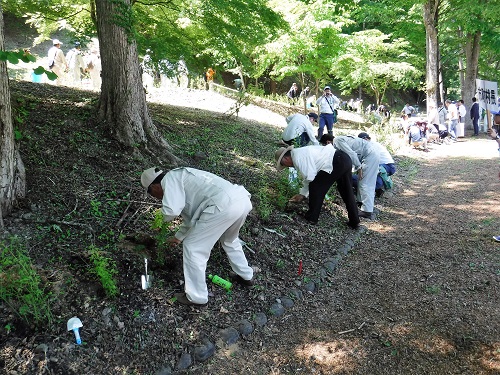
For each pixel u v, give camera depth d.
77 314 3.28
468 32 17.00
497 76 23.14
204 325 3.59
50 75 2.89
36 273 3.38
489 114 9.18
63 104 6.79
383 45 17.31
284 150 5.61
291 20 12.69
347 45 14.02
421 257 5.22
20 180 4.25
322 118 11.21
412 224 6.45
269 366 3.36
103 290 3.52
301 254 5.05
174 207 3.49
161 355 3.25
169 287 3.84
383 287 4.54
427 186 8.80
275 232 5.27
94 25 7.50
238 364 3.35
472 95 18.12
